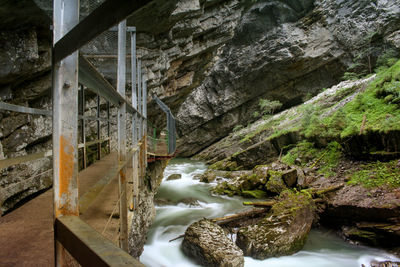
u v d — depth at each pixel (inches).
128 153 123.3
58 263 36.4
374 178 320.8
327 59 863.7
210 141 1189.7
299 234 251.3
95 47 219.1
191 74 686.5
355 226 268.4
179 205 389.4
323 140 482.9
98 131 160.6
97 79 63.7
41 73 192.7
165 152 432.1
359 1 786.2
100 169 154.6
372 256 233.1
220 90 1093.8
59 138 41.0
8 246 68.8
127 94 395.2
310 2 874.8
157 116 781.3
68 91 42.3
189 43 530.9
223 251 213.0
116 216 95.3
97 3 179.8
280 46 893.2
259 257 228.7
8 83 167.3
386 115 394.3
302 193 323.3
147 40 386.9
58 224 35.2
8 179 150.5
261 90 1021.8
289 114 824.3
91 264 23.0
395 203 255.3
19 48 161.6
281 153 598.9
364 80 661.9
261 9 895.7
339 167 407.5
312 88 946.7
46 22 171.2
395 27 733.9
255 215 312.0
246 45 987.9
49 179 191.9
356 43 805.2
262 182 422.9
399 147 340.2
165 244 268.1
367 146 382.3
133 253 209.0
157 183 380.5
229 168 660.7
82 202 51.7
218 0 516.4
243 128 1043.3
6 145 159.3
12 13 144.6
